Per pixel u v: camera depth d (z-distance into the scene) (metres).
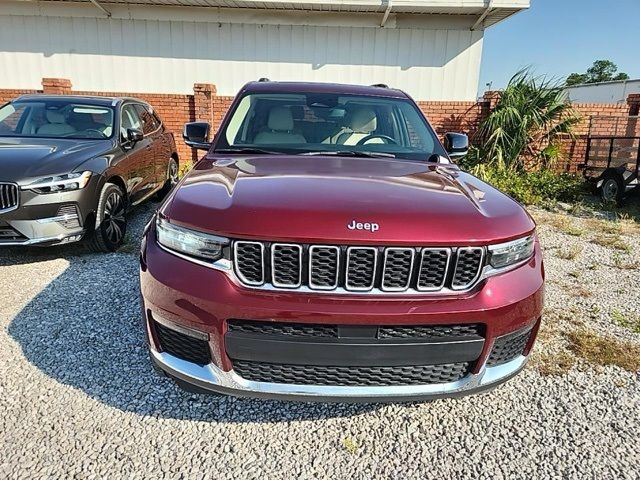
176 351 2.12
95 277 4.11
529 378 2.81
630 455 2.23
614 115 9.97
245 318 1.92
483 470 2.12
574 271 4.74
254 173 2.49
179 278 2.02
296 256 1.93
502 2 9.59
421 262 1.96
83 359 2.84
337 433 2.33
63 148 4.71
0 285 3.90
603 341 3.25
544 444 2.29
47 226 4.13
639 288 4.30
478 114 9.84
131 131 5.64
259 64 10.62
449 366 2.06
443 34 10.48
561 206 7.97
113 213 4.94
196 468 2.08
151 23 10.36
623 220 7.04
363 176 2.50
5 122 5.44
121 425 2.32
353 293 1.95
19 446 2.15
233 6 10.04
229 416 2.41
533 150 9.40
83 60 10.59
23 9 10.25
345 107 3.54
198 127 3.56
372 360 1.94
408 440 2.30
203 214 2.03
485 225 2.06
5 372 2.69
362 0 9.59
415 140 3.41
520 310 2.09
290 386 2.02
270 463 2.13
